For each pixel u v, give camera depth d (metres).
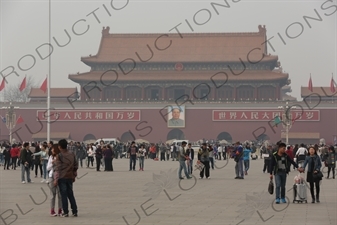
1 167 76.62
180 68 157.75
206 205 32.50
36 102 149.50
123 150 118.38
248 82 155.25
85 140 149.62
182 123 148.88
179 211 29.95
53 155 28.77
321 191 41.53
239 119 147.75
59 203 28.73
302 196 33.66
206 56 157.88
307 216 28.25
